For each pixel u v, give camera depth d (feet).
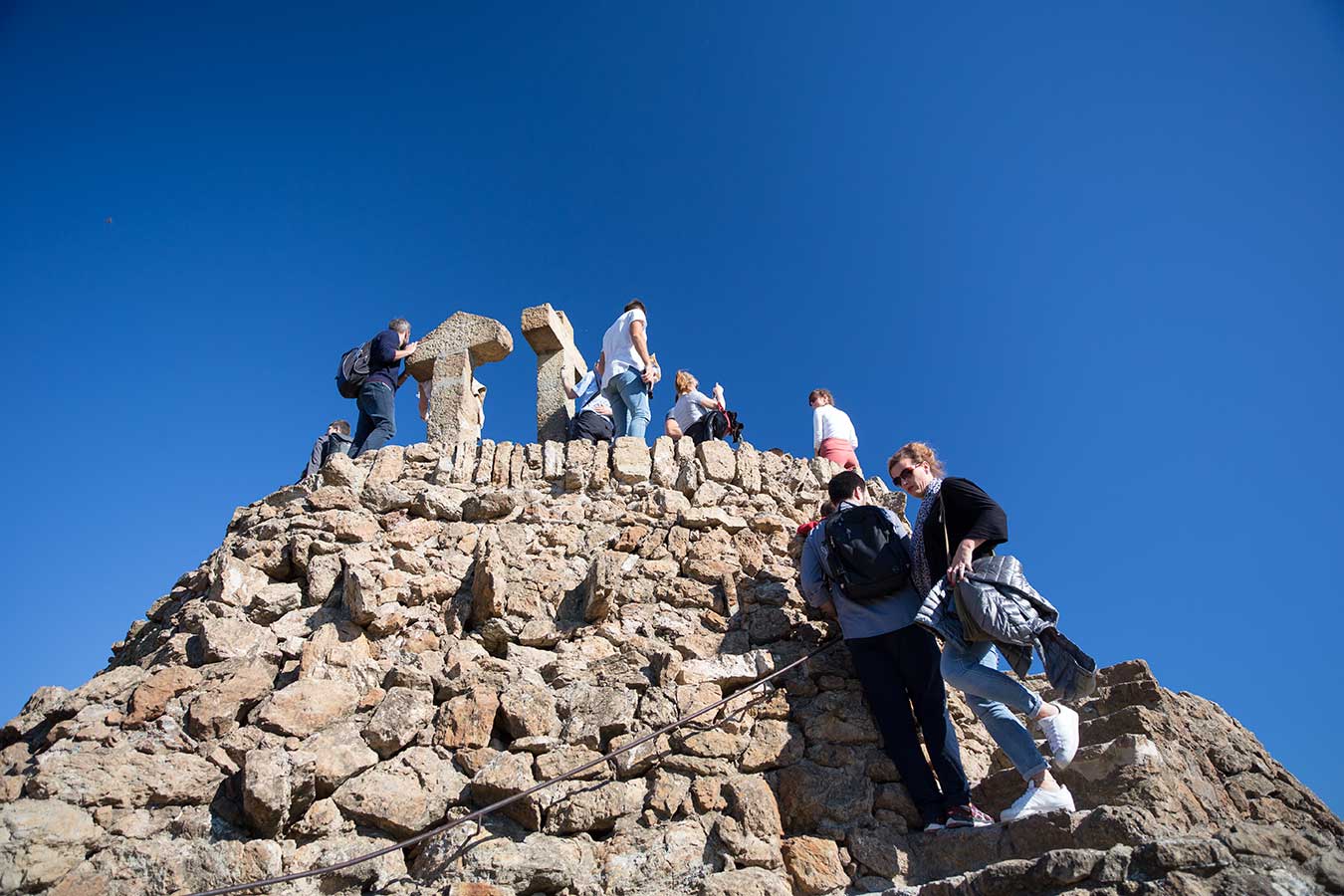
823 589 18.01
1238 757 16.39
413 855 15.01
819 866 15.06
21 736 16.24
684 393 26.09
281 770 14.75
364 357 25.53
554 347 27.84
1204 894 11.27
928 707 16.40
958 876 13.78
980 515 15.93
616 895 14.58
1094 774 15.08
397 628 18.34
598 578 18.56
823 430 25.12
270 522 20.20
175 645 17.38
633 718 16.89
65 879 13.55
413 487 21.65
